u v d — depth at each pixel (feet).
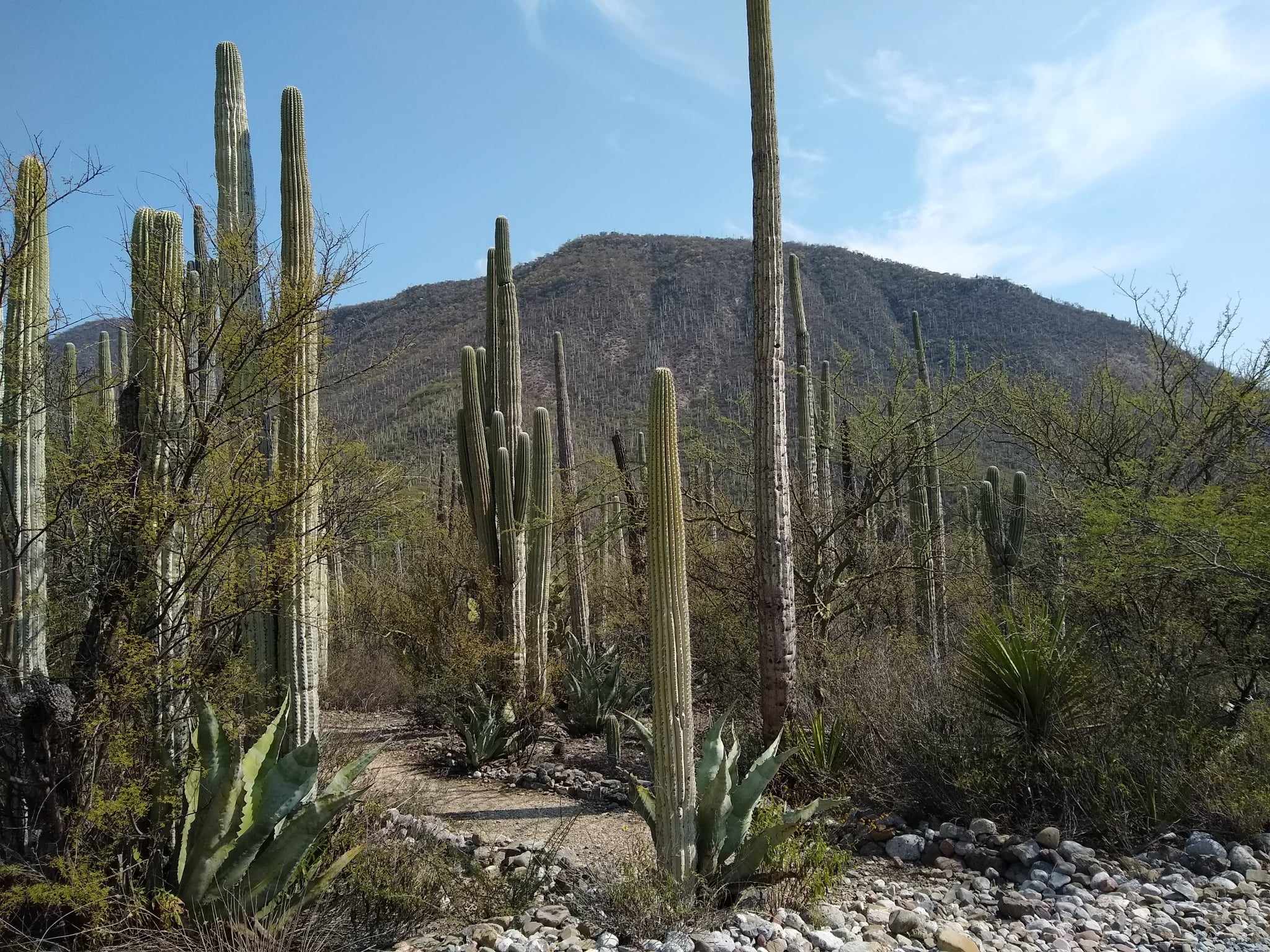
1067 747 22.29
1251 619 26.11
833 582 34.50
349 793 15.35
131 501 15.21
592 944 15.05
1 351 16.94
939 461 36.29
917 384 36.27
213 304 17.71
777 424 26.37
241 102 22.34
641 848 19.30
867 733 26.16
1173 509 24.79
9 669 14.75
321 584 20.67
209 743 15.37
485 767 33.40
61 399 16.99
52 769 13.53
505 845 21.72
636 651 46.32
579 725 40.40
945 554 41.39
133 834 14.61
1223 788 20.42
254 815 15.02
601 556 54.54
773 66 27.32
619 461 46.75
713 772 18.28
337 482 20.03
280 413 19.06
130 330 17.35
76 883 13.00
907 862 20.45
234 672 16.72
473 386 40.52
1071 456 38.45
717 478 39.55
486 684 36.94
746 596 35.81
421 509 29.14
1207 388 35.24
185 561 15.81
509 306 41.98
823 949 14.84
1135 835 20.15
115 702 14.67
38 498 17.24
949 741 23.94
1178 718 22.80
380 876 16.70
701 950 14.30
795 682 26.48
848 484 37.50
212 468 16.62
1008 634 24.67
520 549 39.52
